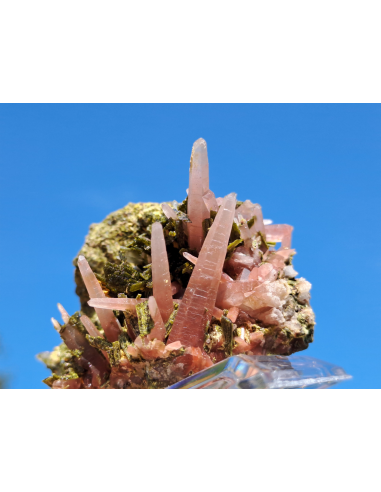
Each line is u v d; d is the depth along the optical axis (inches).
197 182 4.7
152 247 4.4
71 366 4.9
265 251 5.3
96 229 6.6
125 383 4.6
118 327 4.7
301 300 5.2
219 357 4.5
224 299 4.7
